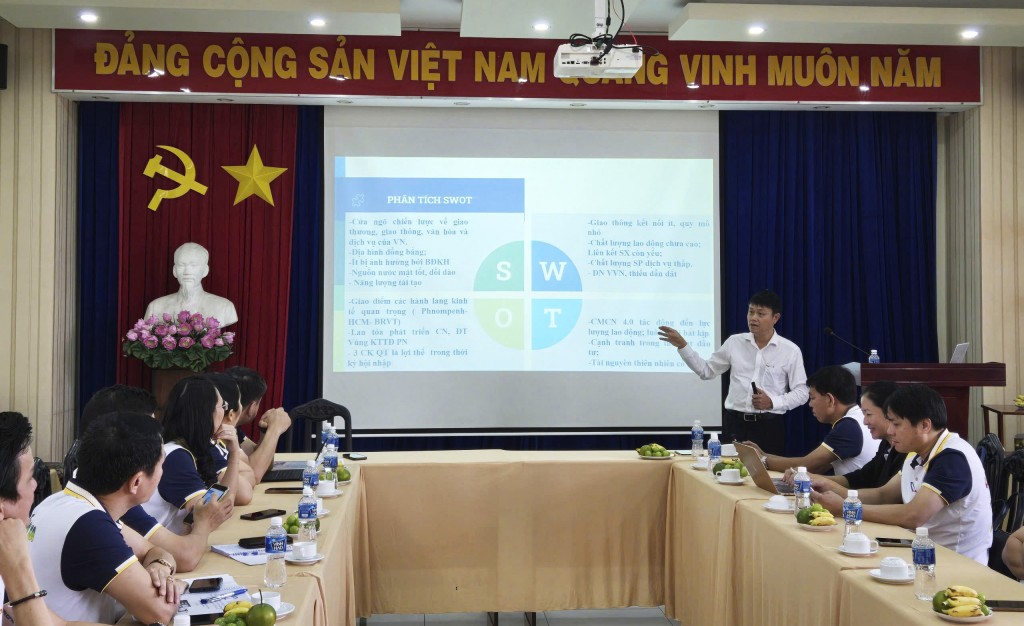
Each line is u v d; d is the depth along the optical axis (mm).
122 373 6047
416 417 6215
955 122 6488
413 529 4152
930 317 6441
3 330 5766
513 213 6273
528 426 6246
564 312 6281
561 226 6289
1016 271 6199
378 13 5109
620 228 6305
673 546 4145
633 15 5777
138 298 6055
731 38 5680
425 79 5938
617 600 4211
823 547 2490
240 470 3312
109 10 5098
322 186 6195
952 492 2682
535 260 6270
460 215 6258
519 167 6273
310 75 5875
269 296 6137
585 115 6293
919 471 2877
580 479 4219
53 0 4977
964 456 2725
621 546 4223
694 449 4348
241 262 6125
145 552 2146
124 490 1968
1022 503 3574
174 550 2229
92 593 1910
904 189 6449
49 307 5785
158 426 2064
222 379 3129
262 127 6160
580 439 6367
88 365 6066
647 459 4293
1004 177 6199
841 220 6426
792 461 3785
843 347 6387
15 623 1520
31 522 1891
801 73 6059
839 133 6406
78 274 6074
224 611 1828
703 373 5340
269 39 5852
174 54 5789
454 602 4160
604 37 4141
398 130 6227
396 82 5922
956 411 4906
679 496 4059
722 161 6344
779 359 5133
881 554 2424
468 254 6254
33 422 5762
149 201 6074
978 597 1896
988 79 6184
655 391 6301
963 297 6410
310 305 6215
